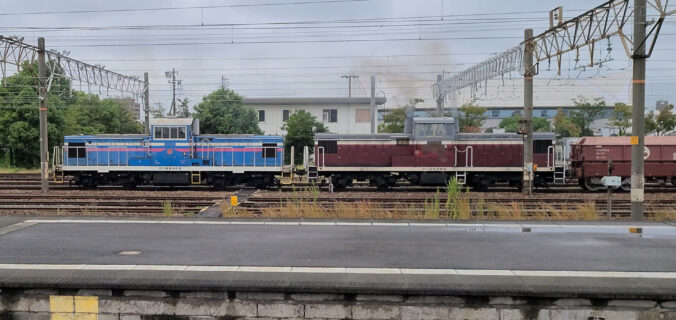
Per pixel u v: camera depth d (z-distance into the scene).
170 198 18.67
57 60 21.34
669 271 6.32
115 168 24.33
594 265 6.62
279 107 52.81
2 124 41.38
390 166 24.19
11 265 6.50
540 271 6.31
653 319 5.58
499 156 23.83
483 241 8.22
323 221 10.21
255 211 15.14
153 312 5.82
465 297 5.66
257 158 24.38
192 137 24.42
